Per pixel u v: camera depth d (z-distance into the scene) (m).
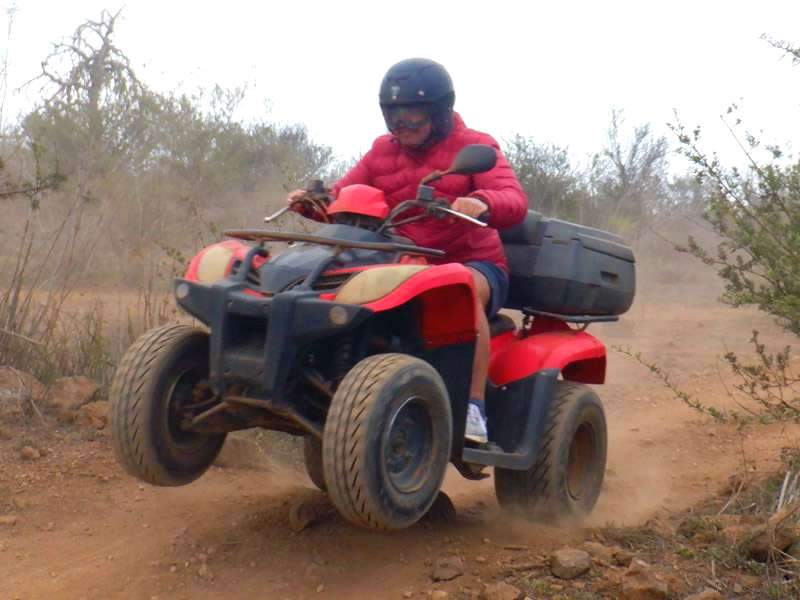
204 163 13.45
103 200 9.50
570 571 4.25
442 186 4.96
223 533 4.84
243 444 6.04
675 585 4.02
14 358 7.08
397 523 3.92
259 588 4.27
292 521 4.84
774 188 5.52
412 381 3.95
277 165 14.96
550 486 5.09
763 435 7.49
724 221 6.17
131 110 11.96
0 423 6.29
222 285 4.10
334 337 4.22
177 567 4.46
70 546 4.78
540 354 5.09
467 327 4.42
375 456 3.77
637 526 5.17
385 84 4.90
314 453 5.38
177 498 5.40
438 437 4.14
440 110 4.89
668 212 16.75
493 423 5.05
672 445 7.48
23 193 7.61
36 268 8.15
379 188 5.17
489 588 3.99
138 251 9.44
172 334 4.34
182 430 4.35
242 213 13.96
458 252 5.00
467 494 6.16
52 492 5.42
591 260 5.45
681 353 11.23
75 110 10.80
